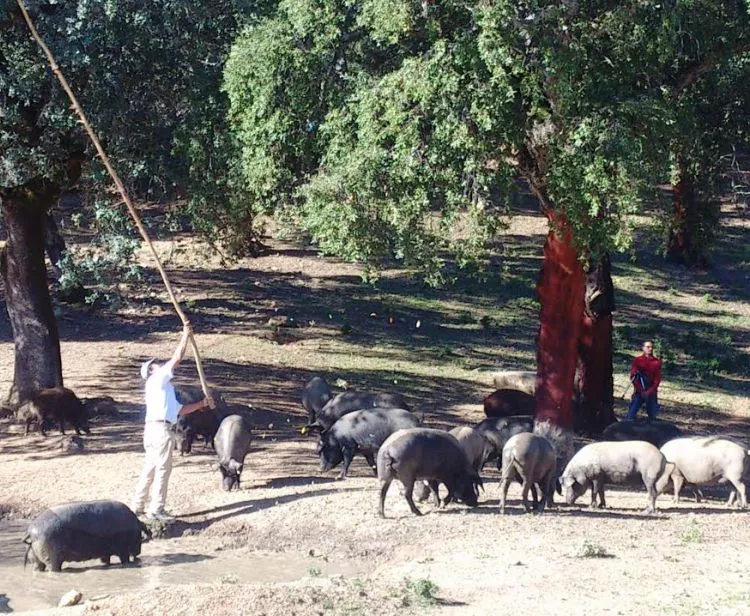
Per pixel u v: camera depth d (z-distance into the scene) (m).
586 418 25.73
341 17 17.94
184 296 36.78
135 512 15.51
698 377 35.38
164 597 10.65
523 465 15.41
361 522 14.93
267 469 18.92
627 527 14.79
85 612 10.52
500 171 16.86
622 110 16.31
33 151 20.34
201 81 20.27
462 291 41.00
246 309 36.25
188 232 43.84
